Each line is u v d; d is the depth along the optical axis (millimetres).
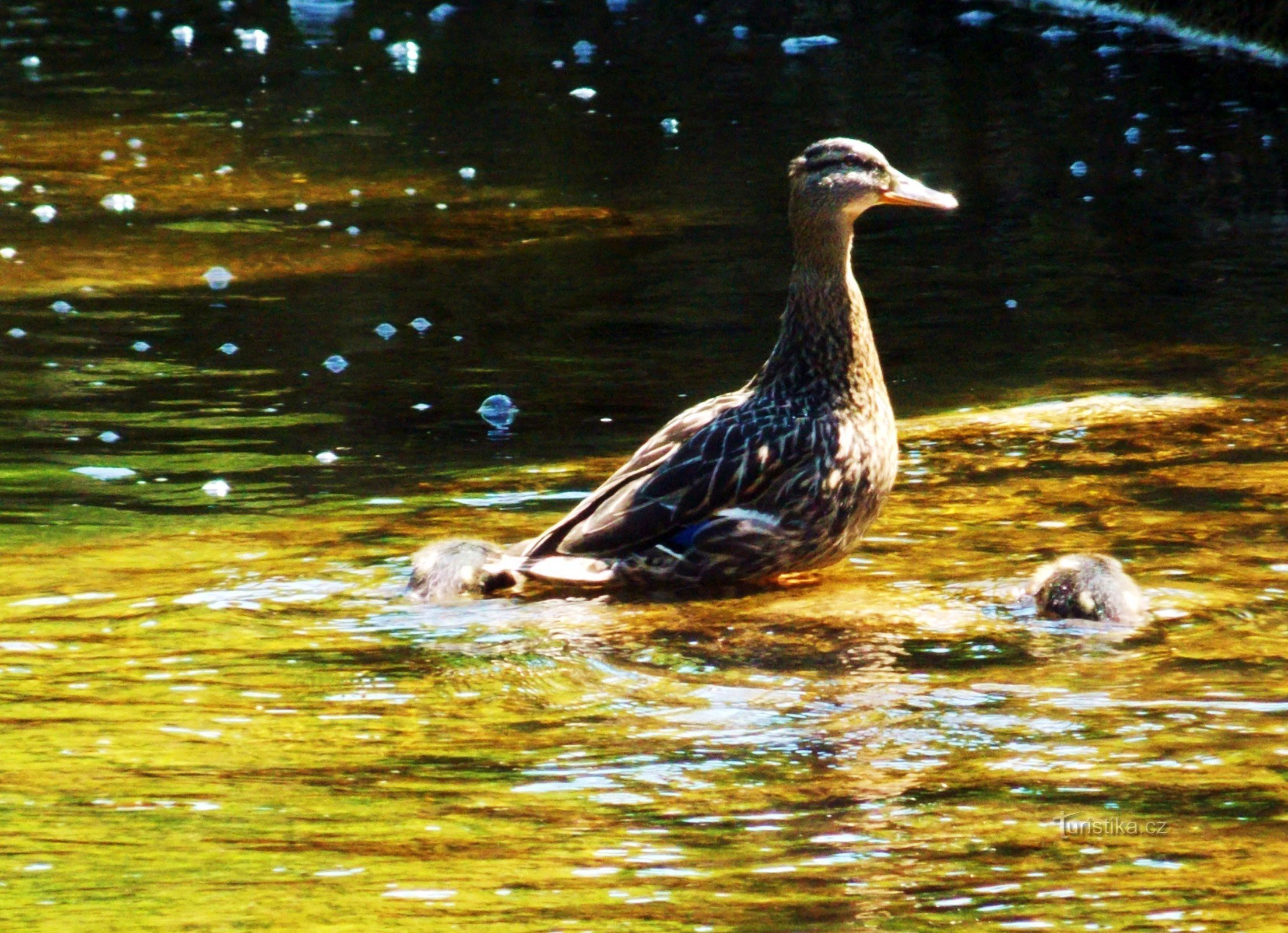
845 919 6195
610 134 26078
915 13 35781
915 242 19969
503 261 19125
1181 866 6609
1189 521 11227
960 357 15539
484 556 10242
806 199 10602
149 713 8344
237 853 6781
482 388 14617
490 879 6543
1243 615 9594
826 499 10359
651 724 8211
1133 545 10797
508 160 24516
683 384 14695
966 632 9484
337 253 19562
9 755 7797
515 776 7582
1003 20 34375
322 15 39312
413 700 8547
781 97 28391
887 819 7094
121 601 9898
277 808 7234
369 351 15742
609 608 10031
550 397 14359
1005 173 22922
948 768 7629
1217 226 19984
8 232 20438
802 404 10617
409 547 10883
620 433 13367
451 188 22859
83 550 10742
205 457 12719
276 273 18672
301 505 11680
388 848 6812
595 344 15969
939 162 23594
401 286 18156
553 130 26484
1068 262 18797
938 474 12406
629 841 6883
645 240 19953
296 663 9039
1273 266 18281
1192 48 30547
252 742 7984
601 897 6375
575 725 8203
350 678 8836
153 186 23047
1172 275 18141
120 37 36594
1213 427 13289
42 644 9250
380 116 27891
